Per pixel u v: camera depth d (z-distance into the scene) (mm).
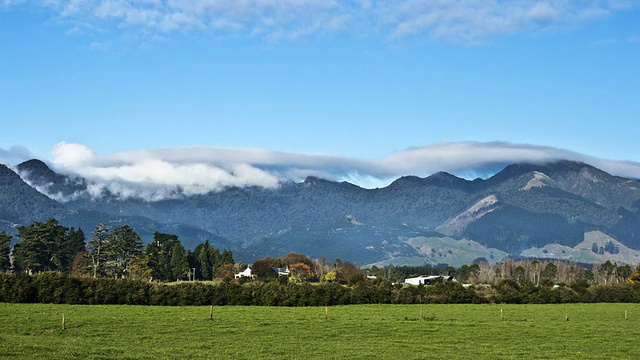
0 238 168125
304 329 73000
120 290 96938
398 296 114062
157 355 51375
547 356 58875
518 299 122875
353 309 100625
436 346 63250
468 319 88062
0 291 93125
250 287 103688
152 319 77250
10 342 53344
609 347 65062
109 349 52656
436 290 118125
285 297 103250
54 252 175000
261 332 69750
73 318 75500
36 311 82125
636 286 132000
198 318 79688
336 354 56688
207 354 54312
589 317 96500
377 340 66500
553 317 95000
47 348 50656
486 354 59219
